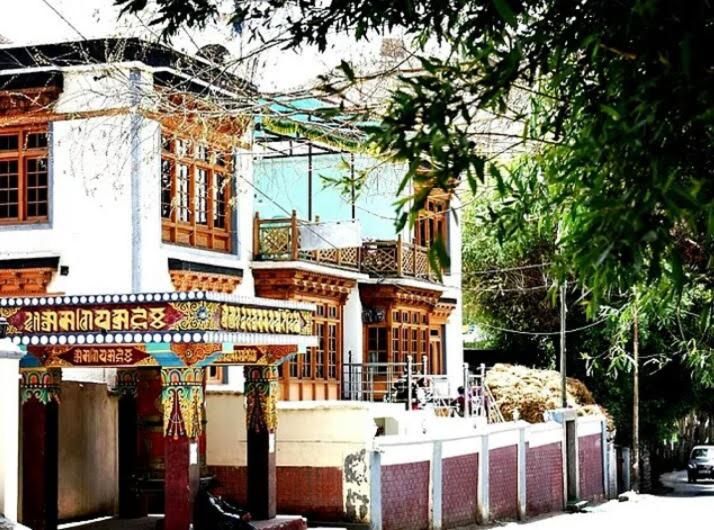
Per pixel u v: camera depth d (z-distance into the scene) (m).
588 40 6.02
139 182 23.53
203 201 26.19
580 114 7.29
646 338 34.97
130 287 23.47
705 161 6.16
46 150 24.03
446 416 31.84
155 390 21.97
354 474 22.42
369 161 23.28
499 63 6.29
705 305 9.34
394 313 32.56
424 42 7.64
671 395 40.75
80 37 22.45
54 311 18.28
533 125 9.82
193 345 17.86
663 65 5.71
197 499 18.22
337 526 22.27
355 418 22.52
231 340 18.05
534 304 42.75
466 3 6.97
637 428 38.47
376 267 32.38
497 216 7.70
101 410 23.05
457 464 25.23
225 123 18.64
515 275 42.56
